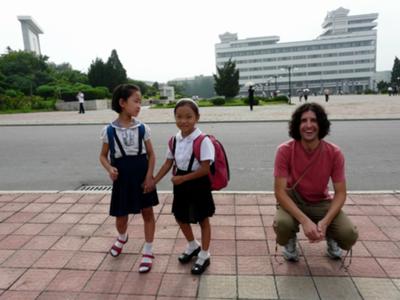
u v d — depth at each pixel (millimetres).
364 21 116312
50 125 15492
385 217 3889
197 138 2703
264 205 4367
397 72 83438
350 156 7211
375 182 5434
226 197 4672
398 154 7305
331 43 102750
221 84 45156
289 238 2836
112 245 3430
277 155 2844
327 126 2691
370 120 13414
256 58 109938
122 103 2797
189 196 2777
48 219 4121
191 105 2701
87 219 4098
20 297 2629
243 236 3539
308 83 106438
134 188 2883
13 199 4828
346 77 103312
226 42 117688
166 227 3795
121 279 2830
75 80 52906
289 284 2693
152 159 2996
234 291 2627
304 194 2869
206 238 2895
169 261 3096
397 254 3088
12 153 8797
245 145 8844
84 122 15914
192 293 2615
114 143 2822
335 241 2842
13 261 3160
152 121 15648
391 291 2582
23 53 48375
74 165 7285
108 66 47531
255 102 31547
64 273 2943
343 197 2719
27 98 32031
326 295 2553
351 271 2846
